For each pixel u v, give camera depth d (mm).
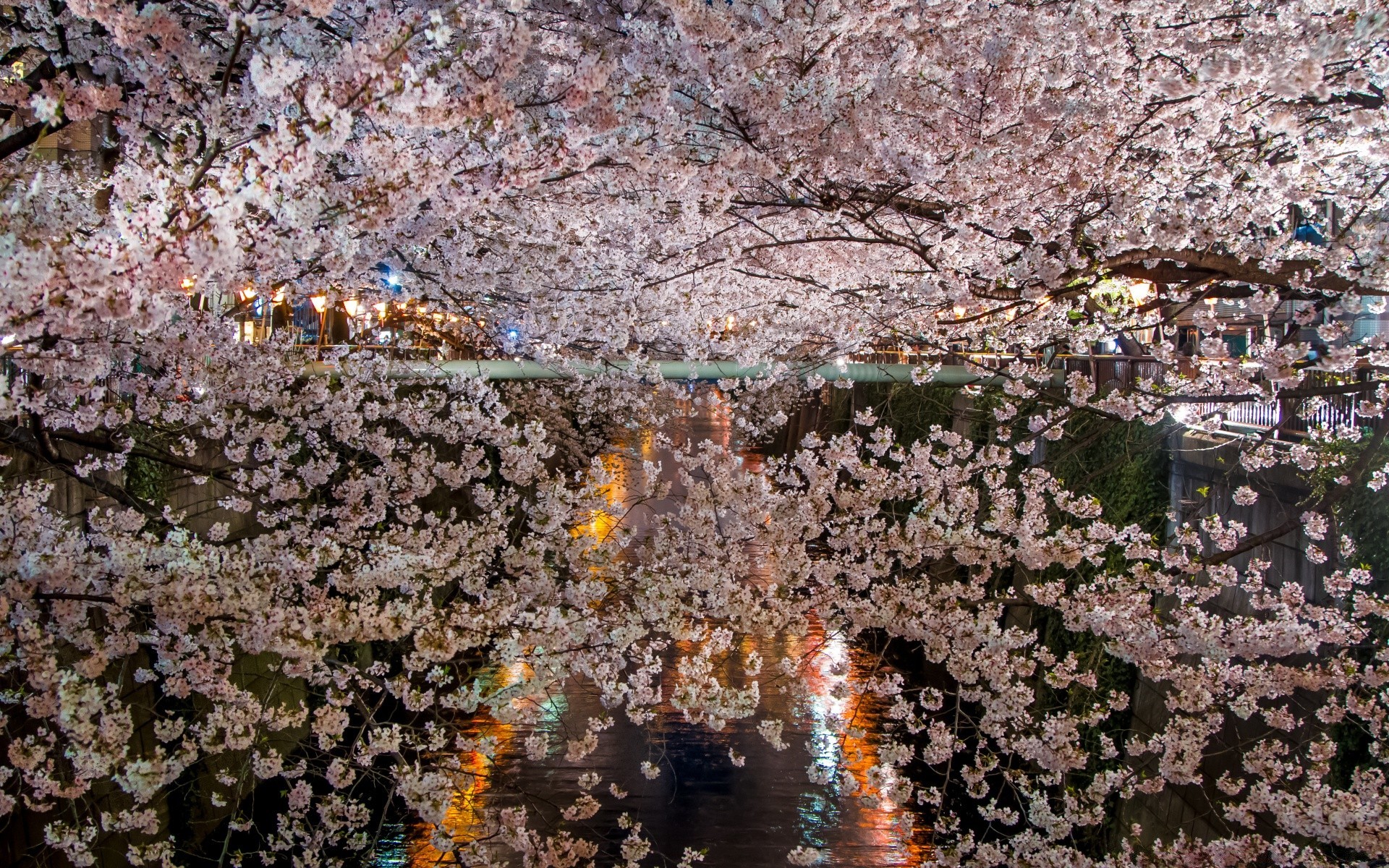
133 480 9570
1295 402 9430
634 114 5082
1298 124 6559
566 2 8648
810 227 10109
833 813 11453
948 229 8672
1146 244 6273
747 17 6621
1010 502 9023
